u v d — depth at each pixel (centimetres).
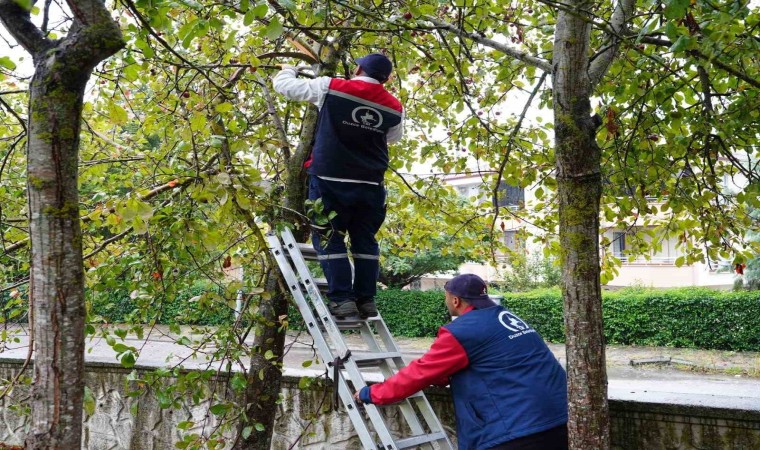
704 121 404
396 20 352
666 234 510
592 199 272
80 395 209
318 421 484
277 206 348
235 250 440
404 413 383
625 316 1480
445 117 583
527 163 520
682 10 249
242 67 407
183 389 377
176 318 393
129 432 557
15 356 612
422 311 1642
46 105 203
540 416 310
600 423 260
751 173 426
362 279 364
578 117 273
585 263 267
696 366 1166
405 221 633
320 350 346
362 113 347
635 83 421
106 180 505
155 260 359
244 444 439
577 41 275
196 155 322
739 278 1762
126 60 354
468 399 324
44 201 203
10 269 411
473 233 611
